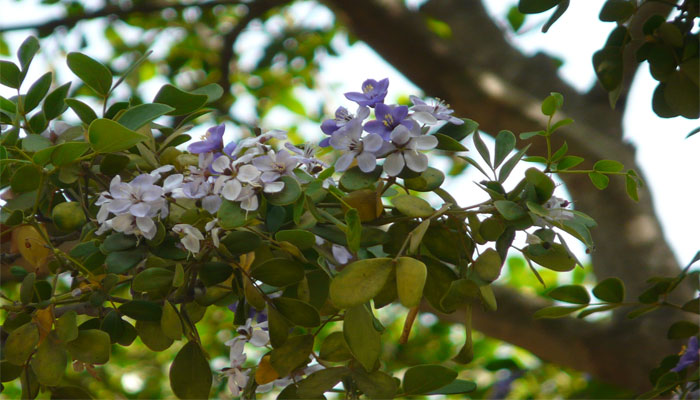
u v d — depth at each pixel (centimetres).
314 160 122
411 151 120
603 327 212
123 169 123
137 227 120
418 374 121
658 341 205
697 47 127
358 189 121
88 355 120
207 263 121
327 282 123
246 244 120
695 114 128
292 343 122
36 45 125
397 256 119
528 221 119
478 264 120
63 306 124
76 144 119
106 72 125
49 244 122
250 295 121
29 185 120
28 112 125
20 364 120
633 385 208
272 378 123
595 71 129
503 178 121
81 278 123
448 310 121
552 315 130
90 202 124
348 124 120
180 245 121
